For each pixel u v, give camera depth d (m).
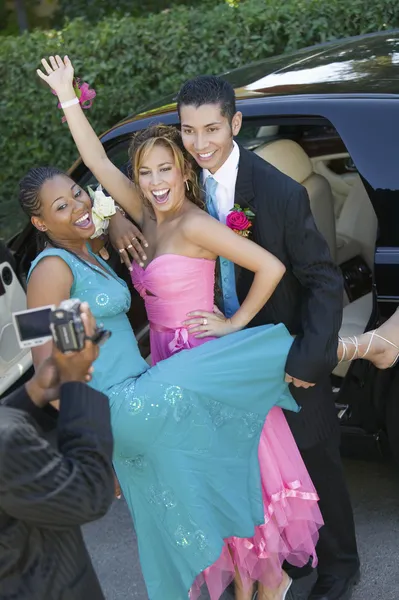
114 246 3.21
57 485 1.93
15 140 7.39
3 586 2.04
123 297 2.99
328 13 6.50
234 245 2.95
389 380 3.52
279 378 3.03
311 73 3.96
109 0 9.04
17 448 1.93
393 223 3.46
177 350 3.08
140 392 2.90
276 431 3.17
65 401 2.04
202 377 2.93
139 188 3.10
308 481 3.19
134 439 2.92
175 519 2.96
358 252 4.60
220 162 3.03
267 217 3.01
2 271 3.95
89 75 6.97
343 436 3.74
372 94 3.59
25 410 2.11
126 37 6.90
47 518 1.94
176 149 2.99
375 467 4.26
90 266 2.97
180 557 2.98
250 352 2.98
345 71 3.89
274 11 6.61
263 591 3.26
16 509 1.93
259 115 3.72
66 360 2.03
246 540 3.14
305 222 2.99
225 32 6.72
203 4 7.84
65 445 2.02
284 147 4.00
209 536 2.93
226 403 2.97
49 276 2.90
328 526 3.39
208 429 2.95
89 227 3.00
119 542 3.94
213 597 3.12
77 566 2.15
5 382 3.95
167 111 3.94
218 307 3.23
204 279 3.07
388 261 3.46
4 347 3.94
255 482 3.05
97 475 1.99
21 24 9.75
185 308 3.07
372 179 3.48
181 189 3.04
